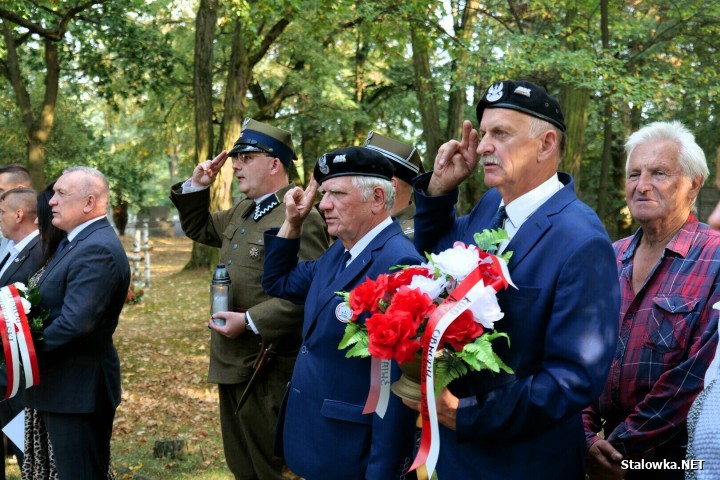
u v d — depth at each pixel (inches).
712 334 88.7
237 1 380.8
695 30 474.3
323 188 103.4
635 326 97.4
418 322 73.4
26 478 138.5
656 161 97.1
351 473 99.0
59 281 134.2
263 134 142.8
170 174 1553.9
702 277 93.7
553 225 77.6
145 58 592.7
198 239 154.7
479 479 78.5
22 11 381.4
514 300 76.6
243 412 137.3
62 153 833.5
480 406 75.8
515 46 372.5
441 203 94.0
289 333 134.7
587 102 403.2
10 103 756.6
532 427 74.3
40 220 144.7
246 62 591.2
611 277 75.5
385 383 91.4
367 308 80.4
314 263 116.6
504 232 76.7
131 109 840.9
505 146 78.7
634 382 96.2
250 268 140.2
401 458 93.9
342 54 778.8
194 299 519.8
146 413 233.0
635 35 470.6
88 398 134.3
